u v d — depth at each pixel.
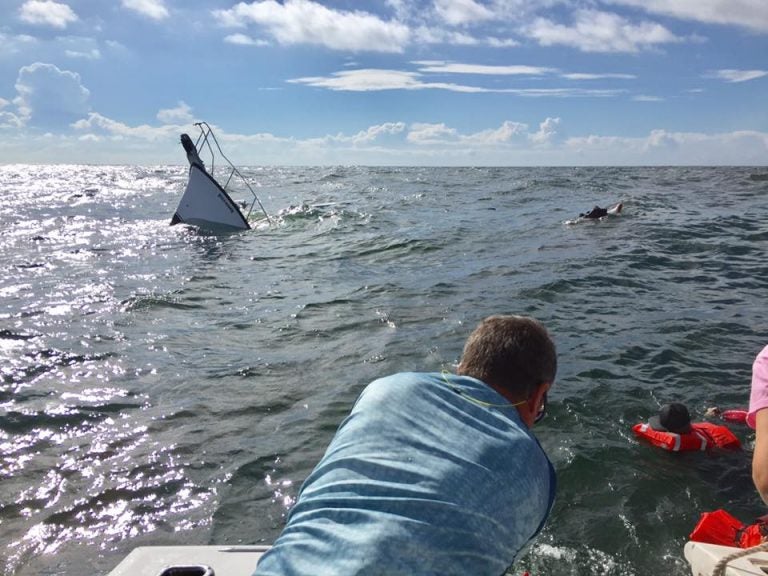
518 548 1.62
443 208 21.33
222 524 3.72
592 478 4.14
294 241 14.38
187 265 11.52
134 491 4.04
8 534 3.60
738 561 2.68
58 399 5.38
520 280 9.59
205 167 16.62
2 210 21.83
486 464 1.62
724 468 4.28
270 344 6.88
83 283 9.92
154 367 6.17
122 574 2.51
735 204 20.17
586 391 5.41
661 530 3.64
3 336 7.09
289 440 4.69
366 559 1.45
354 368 6.07
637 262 10.84
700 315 7.67
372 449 1.68
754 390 2.65
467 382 1.83
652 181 36.03
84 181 45.72
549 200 23.86
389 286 9.46
